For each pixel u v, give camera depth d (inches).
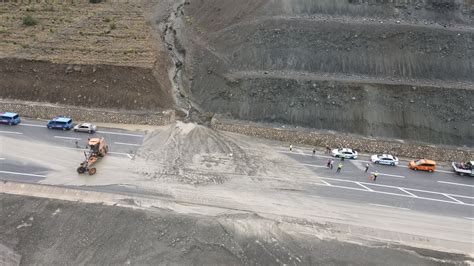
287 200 1470.2
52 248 1247.5
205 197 1467.8
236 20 2322.8
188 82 2162.9
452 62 1932.8
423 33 1991.9
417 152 1718.8
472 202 1489.9
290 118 1855.3
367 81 1883.6
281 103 1883.6
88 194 1454.2
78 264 1198.9
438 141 1745.8
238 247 1262.3
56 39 2250.2
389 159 1659.7
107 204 1408.7
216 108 1964.8
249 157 1683.1
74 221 1333.7
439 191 1536.7
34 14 2591.0
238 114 1905.8
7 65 1996.8
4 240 1269.7
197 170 1596.9
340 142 1759.4
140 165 1612.9
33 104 1904.5
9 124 1815.9
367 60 1975.9
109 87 1952.5
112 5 2817.4
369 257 1254.3
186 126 1868.8
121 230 1306.6
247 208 1425.9
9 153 1642.5
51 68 1984.5
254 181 1552.7
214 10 2516.0
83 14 2630.4
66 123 1793.8
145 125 1871.3
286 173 1599.4
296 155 1706.4
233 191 1502.2
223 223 1343.5
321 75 1963.6
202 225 1331.2
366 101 1824.6
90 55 2086.6
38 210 1373.0
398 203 1471.5
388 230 1359.5
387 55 1968.5
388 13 2153.1
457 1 2170.3
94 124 1866.4
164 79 2103.8
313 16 2174.0
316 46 2046.0
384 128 1782.7
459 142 1733.5
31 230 1301.7
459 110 1775.3
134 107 1923.0
